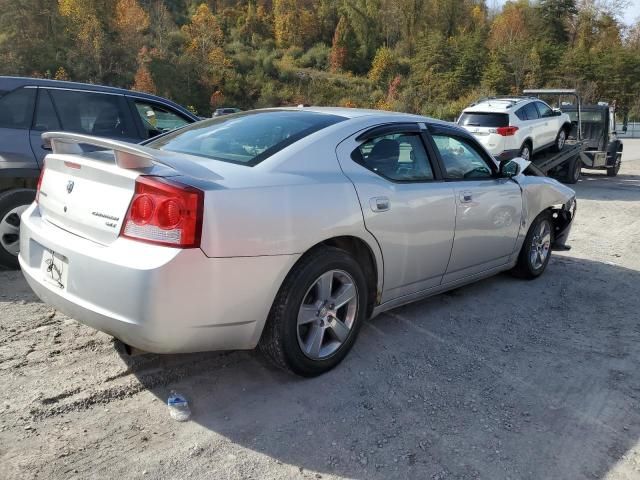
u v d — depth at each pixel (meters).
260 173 3.01
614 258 6.64
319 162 3.30
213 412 2.96
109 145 2.66
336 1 106.44
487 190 4.49
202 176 2.79
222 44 90.56
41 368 3.30
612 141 16.44
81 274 2.75
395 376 3.43
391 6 98.19
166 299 2.57
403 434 2.84
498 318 4.47
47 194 3.30
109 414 2.89
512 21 89.88
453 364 3.63
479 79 74.38
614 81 69.44
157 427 2.80
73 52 65.81
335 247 3.31
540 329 4.31
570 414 3.11
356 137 3.57
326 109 4.04
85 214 2.89
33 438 2.66
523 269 5.38
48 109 5.26
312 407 3.04
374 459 2.64
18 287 4.66
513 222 4.89
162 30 81.50
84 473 2.44
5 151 4.91
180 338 2.68
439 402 3.16
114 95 5.77
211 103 73.62
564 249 5.94
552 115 14.05
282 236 2.90
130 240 2.67
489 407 3.14
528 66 71.44
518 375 3.54
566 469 2.64
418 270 3.93
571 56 72.38
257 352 3.38
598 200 11.52
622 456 2.76
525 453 2.74
